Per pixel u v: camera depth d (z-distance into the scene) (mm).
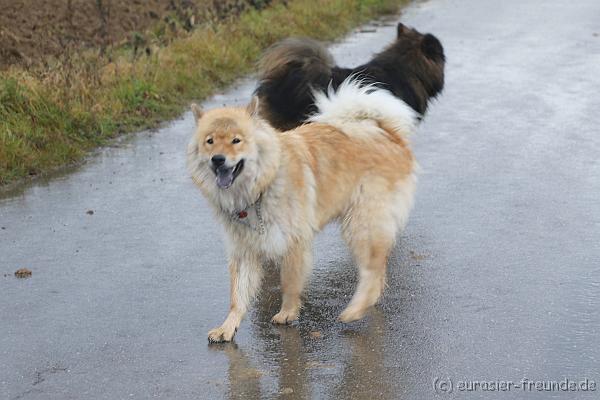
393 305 8734
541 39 22703
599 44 21938
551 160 13305
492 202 11578
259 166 7859
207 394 7066
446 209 11367
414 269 9570
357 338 8070
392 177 8828
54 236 10609
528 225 10719
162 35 20312
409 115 9305
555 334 7961
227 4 23484
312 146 8516
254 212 8008
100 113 15117
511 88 17828
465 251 10016
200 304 8797
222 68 19000
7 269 9633
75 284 9266
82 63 16891
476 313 8453
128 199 11922
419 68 12891
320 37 22641
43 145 13594
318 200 8430
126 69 16984
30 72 15805
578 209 11211
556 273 9305
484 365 7457
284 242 8125
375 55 13086
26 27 20078
